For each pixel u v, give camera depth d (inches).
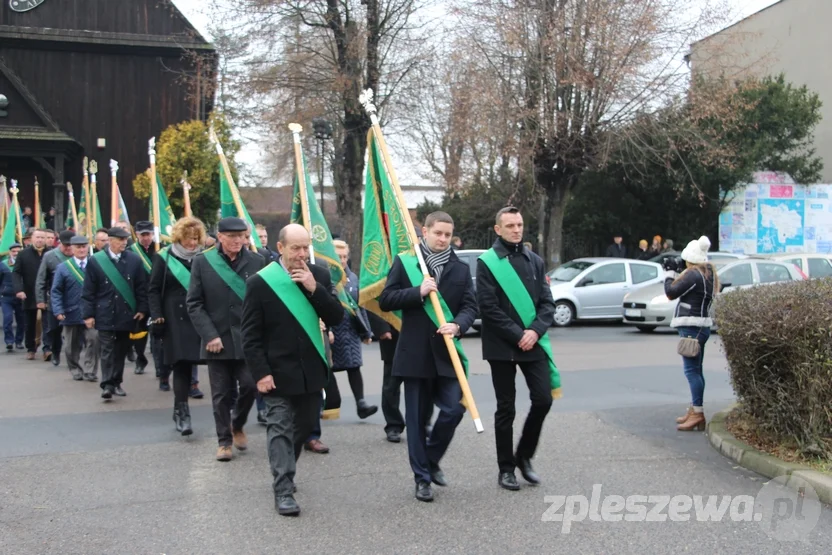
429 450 222.1
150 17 1083.9
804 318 230.5
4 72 997.8
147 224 379.6
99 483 233.3
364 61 848.3
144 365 449.4
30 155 997.2
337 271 301.6
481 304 220.1
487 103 813.2
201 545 184.4
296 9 840.3
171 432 299.4
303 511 207.0
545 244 990.4
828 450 231.3
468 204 1138.7
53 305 416.5
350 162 908.0
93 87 1074.7
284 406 206.2
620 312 732.0
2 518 203.5
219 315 259.4
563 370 443.8
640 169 1021.2
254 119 927.7
